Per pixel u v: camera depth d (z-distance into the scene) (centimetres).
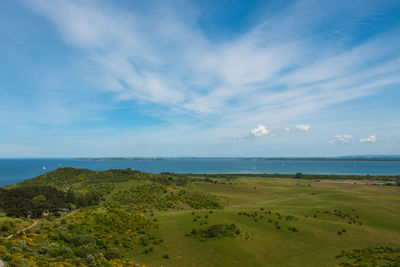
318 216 6712
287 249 4272
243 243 4316
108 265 2930
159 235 4425
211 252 3944
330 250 4275
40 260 2480
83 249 3141
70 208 6662
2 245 2711
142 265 3247
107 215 4884
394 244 4691
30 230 3566
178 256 3725
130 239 4038
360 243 4647
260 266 3622
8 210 5238
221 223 5159
